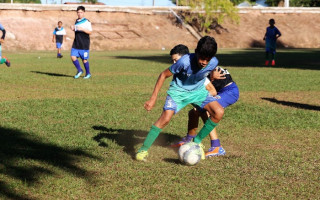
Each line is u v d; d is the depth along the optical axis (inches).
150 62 794.8
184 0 1907.0
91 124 246.2
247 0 2454.5
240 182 153.6
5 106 293.7
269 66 737.0
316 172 168.2
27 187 142.3
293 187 150.2
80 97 347.9
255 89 429.1
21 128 229.6
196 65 165.9
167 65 721.0
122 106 308.8
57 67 658.2
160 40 1672.0
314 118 281.4
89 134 221.0
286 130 246.2
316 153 197.0
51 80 471.8
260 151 198.4
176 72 170.2
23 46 1389.0
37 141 203.5
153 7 1877.5
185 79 171.2
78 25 488.4
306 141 221.3
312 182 156.3
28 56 971.3
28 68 627.8
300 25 2001.7
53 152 185.3
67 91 385.7
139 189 143.8
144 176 157.2
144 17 1804.9
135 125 248.1
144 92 390.0
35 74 534.9
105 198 135.5
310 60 918.4
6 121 246.7
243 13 2022.6
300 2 2709.2
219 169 169.0
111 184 147.8
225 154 192.1
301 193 144.6
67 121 251.8
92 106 304.0
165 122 174.7
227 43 1777.8
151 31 1724.9
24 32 1453.0
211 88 182.5
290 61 883.4
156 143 209.3
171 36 1726.1
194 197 138.0
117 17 1755.7
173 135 227.0
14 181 147.1
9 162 168.2
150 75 552.1
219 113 174.6
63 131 226.1
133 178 154.3
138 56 1029.2
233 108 313.6
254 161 181.2
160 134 228.4
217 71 188.4
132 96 360.2
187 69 167.0
